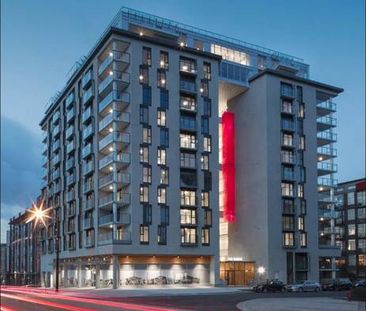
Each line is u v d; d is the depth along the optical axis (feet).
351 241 357.41
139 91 228.84
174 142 232.94
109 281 223.92
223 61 264.31
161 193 226.58
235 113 275.18
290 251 250.98
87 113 254.68
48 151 326.03
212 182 239.30
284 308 93.91
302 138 265.75
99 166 237.66
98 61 247.91
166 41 238.48
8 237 483.92
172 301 125.18
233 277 245.45
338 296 148.05
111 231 227.61
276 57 285.84
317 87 275.80
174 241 225.76
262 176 253.24
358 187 358.64
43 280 321.11
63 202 288.10
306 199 261.44
